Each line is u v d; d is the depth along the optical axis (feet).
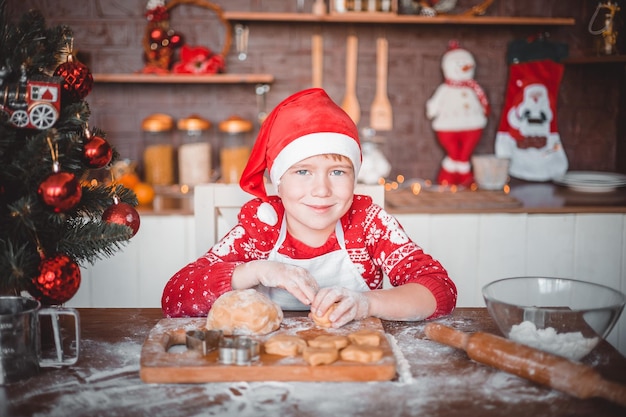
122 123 8.79
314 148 3.96
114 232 3.25
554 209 7.47
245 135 8.80
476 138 8.79
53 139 2.99
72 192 2.98
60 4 8.46
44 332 3.51
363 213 4.49
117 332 3.56
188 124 8.21
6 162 3.10
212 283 3.77
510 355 2.89
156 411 2.63
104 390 2.81
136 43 8.59
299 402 2.70
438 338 3.29
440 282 3.95
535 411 2.63
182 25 8.60
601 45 8.67
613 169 9.23
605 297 3.28
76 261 3.43
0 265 2.93
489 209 7.45
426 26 8.84
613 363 3.10
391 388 2.83
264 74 8.76
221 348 2.91
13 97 3.04
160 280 7.41
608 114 9.17
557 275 7.56
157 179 8.50
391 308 3.65
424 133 9.04
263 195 4.48
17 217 2.97
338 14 8.26
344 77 8.88
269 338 3.21
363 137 8.85
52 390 2.81
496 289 3.44
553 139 9.00
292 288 3.59
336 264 4.40
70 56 3.50
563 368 2.73
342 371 2.87
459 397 2.74
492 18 8.44
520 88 8.87
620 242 7.54
